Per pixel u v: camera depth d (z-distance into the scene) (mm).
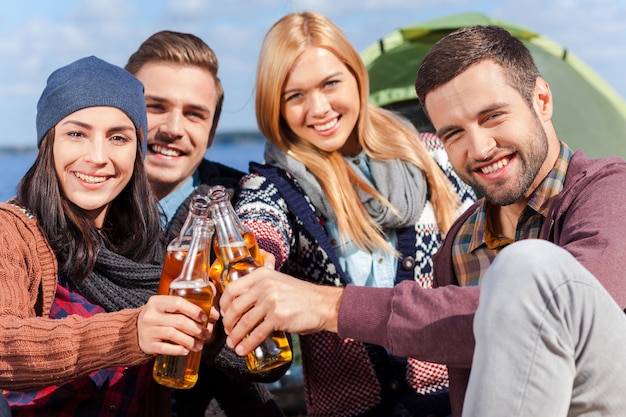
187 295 1900
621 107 4910
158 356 1958
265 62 2740
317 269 2660
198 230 1937
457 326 1765
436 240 2760
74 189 2186
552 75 4809
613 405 1607
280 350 1951
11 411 2107
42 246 2141
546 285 1579
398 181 2729
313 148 2787
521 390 1561
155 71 2744
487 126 1989
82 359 1913
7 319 1938
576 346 1591
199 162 2844
